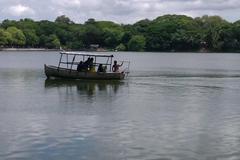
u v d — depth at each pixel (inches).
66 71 2736.2
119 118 1481.3
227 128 1348.4
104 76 2733.8
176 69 4370.1
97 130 1302.9
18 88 2332.7
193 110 1665.8
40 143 1157.1
